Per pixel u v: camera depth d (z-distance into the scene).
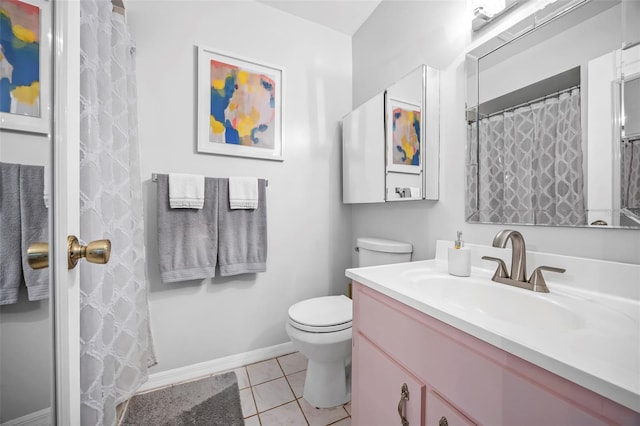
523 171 0.95
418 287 0.84
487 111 1.07
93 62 0.90
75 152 0.53
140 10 1.43
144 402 1.33
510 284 0.86
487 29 1.08
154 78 1.46
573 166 0.82
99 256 0.53
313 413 1.26
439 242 1.24
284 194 1.81
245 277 1.69
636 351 0.46
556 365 0.43
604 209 0.75
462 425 0.58
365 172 1.69
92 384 0.84
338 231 2.00
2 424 0.37
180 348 1.52
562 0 0.84
